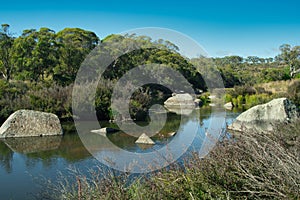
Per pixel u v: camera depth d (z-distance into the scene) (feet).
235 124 20.65
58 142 23.41
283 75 112.16
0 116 30.73
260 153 8.64
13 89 36.27
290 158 7.69
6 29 59.36
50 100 33.42
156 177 9.15
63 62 54.29
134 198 8.38
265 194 7.31
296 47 131.44
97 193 8.70
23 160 18.38
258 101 51.24
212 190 8.03
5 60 57.57
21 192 13.15
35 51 53.47
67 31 58.23
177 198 8.10
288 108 28.43
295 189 6.95
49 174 15.51
